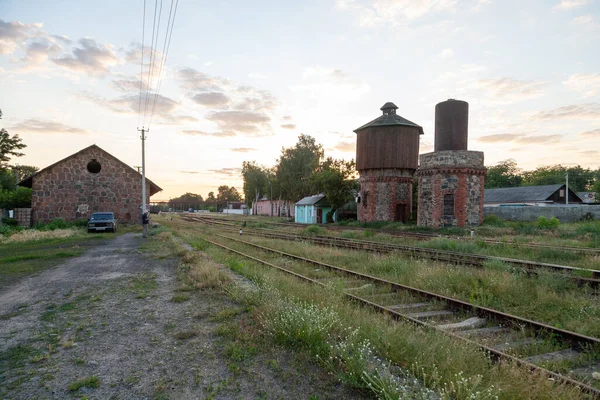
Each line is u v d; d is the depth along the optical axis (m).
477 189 24.77
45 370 4.04
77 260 12.40
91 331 5.30
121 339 4.97
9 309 6.50
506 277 8.02
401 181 33.19
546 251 12.54
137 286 8.23
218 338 4.96
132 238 21.03
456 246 14.52
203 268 9.46
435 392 3.42
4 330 5.38
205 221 47.69
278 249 15.28
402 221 33.06
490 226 23.78
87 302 6.91
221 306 6.48
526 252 13.20
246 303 6.52
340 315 5.52
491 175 73.50
